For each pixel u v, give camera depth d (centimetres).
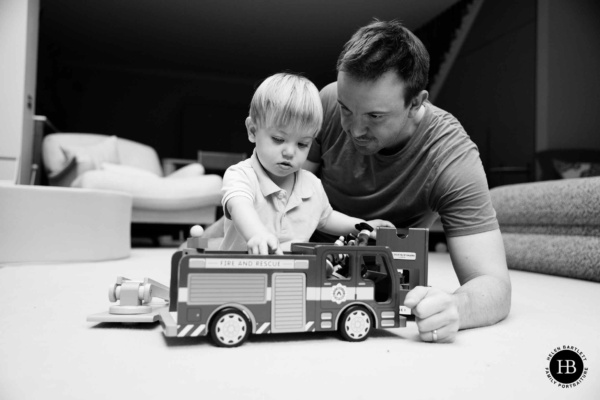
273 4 565
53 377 69
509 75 502
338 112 158
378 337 99
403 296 105
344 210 168
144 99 810
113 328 102
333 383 69
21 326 103
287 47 704
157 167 529
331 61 763
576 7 488
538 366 80
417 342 95
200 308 87
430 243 506
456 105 578
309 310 92
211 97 841
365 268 107
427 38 619
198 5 570
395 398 63
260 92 115
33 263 240
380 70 107
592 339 101
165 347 87
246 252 105
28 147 407
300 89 114
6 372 71
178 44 695
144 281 112
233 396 63
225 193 118
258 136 117
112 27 636
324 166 168
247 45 698
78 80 779
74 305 129
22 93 386
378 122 115
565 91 483
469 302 106
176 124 823
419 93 119
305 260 93
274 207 125
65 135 464
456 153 136
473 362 81
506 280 120
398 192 150
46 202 243
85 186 363
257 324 89
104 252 266
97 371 72
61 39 677
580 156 453
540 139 474
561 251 251
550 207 262
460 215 131
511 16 501
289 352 85
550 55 478
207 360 79
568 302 157
